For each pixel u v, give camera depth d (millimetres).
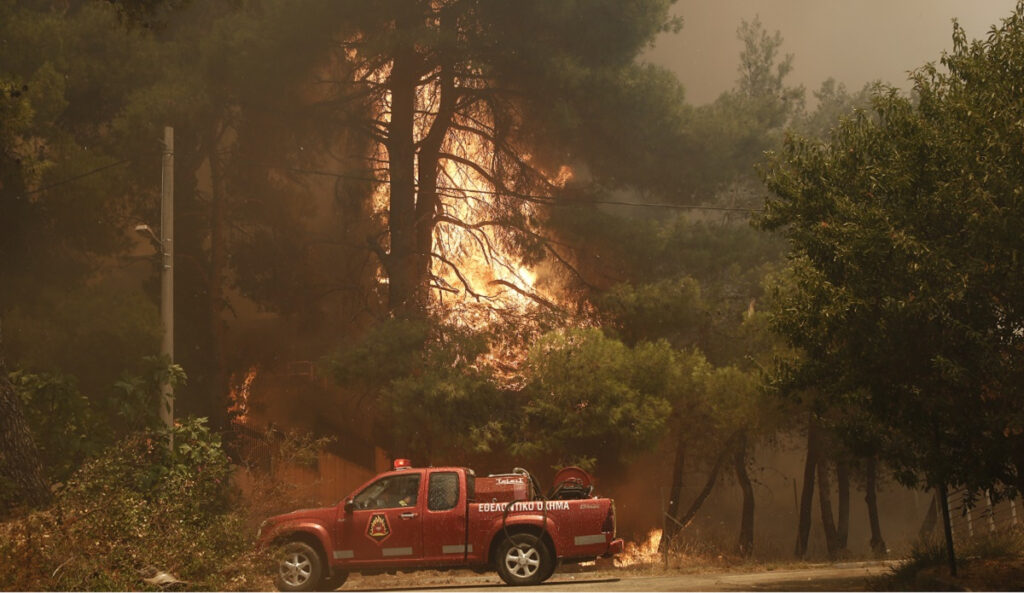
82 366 21312
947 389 10555
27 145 23297
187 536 9172
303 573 12922
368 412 29469
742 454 25531
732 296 27516
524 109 28734
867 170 11727
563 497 14742
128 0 16516
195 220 31844
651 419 21297
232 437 29266
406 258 28984
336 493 31000
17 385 12891
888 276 10562
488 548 13172
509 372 24688
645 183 28125
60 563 7820
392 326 24359
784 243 29391
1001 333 10125
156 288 30562
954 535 16297
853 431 13586
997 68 10648
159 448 11875
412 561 13117
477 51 27406
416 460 23969
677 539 22516
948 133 10656
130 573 8164
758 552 23422
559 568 19484
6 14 24500
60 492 9117
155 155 26266
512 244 30062
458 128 30125
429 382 22109
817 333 12164
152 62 27078
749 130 27797
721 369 22219
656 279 26922
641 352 22500
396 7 26562
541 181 29781
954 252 10039
